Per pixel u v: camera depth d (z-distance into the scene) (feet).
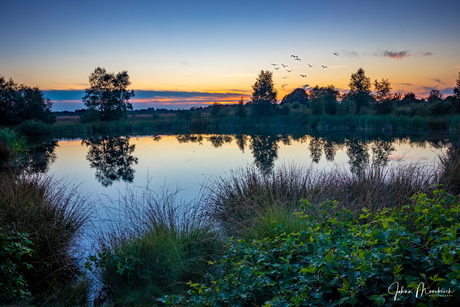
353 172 24.97
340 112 147.02
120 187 33.09
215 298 9.23
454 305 6.48
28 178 23.59
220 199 23.38
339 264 8.18
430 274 7.55
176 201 24.89
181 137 101.96
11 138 70.59
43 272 13.33
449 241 7.45
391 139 75.51
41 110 133.80
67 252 15.06
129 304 11.46
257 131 121.39
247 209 19.48
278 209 16.53
